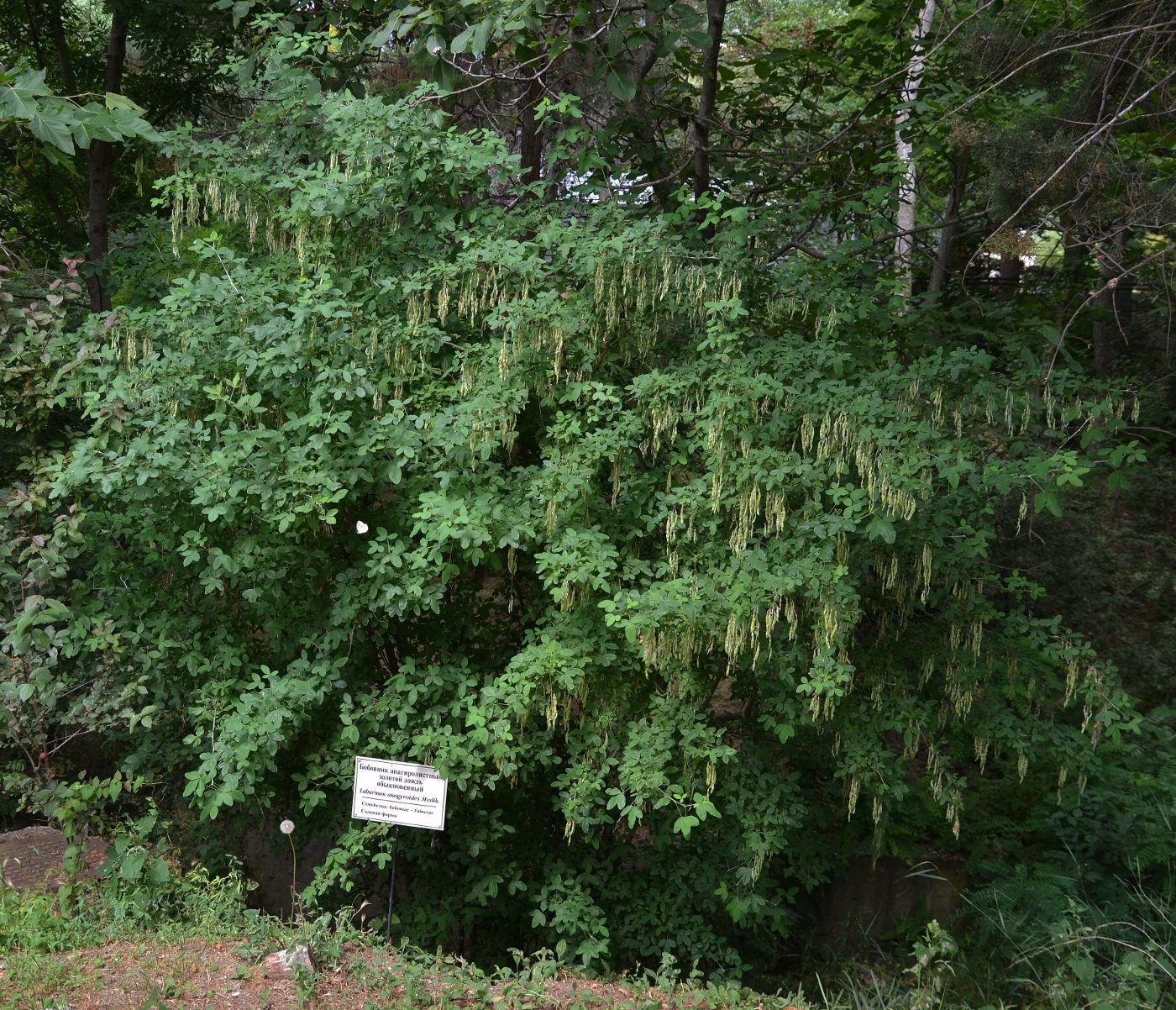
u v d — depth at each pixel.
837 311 5.89
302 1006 4.71
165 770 6.98
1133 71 5.70
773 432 5.52
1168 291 6.31
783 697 5.97
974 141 5.78
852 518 5.27
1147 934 6.76
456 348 6.04
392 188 5.97
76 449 5.42
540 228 6.05
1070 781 8.14
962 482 6.36
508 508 5.50
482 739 5.36
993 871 7.74
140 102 10.17
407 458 5.45
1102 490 9.74
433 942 6.88
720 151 7.83
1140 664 8.65
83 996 4.61
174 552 6.14
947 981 6.64
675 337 6.30
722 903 7.37
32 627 5.21
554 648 5.39
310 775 6.12
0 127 3.38
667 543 5.86
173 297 5.63
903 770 6.30
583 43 6.52
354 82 7.60
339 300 5.54
